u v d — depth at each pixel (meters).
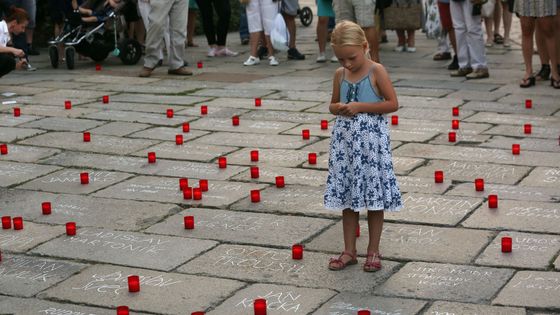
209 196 7.41
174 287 5.50
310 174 8.01
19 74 14.21
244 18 17.77
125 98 11.95
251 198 7.20
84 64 15.38
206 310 5.14
